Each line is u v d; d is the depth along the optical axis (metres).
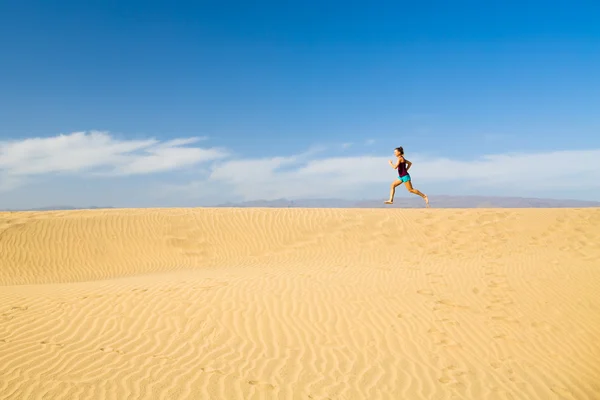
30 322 8.44
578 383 7.05
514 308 10.09
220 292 10.57
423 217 22.12
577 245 17.92
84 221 21.30
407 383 6.74
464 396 6.46
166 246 19.86
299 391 6.36
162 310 9.21
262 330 8.44
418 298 10.63
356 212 23.27
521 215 21.59
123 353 7.26
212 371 6.79
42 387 6.12
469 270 13.79
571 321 9.40
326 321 9.01
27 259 18.19
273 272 14.21
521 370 7.36
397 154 13.45
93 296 10.19
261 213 23.16
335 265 16.00
